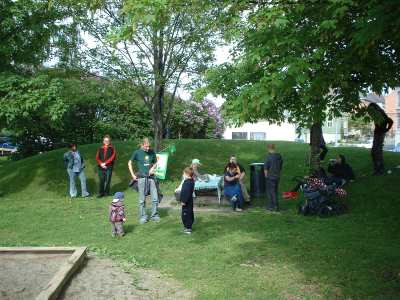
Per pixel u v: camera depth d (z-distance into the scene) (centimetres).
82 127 2473
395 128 5962
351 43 584
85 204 1343
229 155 1966
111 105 2533
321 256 766
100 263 747
